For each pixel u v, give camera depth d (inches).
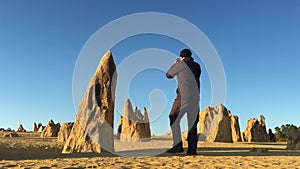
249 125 1311.5
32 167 236.2
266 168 245.9
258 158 317.1
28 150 573.3
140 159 297.4
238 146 708.7
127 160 288.0
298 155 376.2
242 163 272.5
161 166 249.4
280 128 1973.4
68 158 315.9
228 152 433.4
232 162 278.7
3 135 1295.5
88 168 234.7
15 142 737.6
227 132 1024.9
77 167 237.9
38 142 788.6
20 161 279.7
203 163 269.6
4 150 524.1
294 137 582.6
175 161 280.8
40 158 320.8
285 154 393.7
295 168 249.6
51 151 583.5
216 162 276.8
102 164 255.9
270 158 318.7
